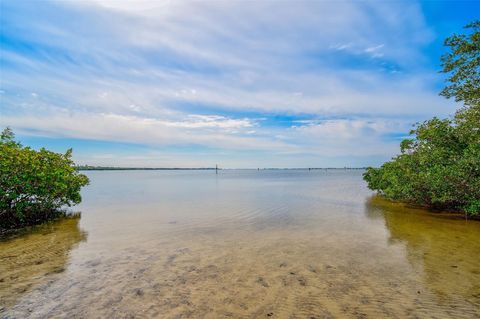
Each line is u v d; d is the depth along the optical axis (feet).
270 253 28.78
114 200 80.84
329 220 47.19
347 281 21.35
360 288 20.06
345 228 40.60
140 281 21.61
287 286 20.54
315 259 26.68
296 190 115.14
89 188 133.69
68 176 50.60
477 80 47.21
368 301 18.08
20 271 23.67
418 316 16.19
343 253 28.53
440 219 46.85
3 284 20.90
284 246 31.37
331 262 25.79
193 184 168.14
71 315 16.52
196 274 23.06
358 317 16.17
